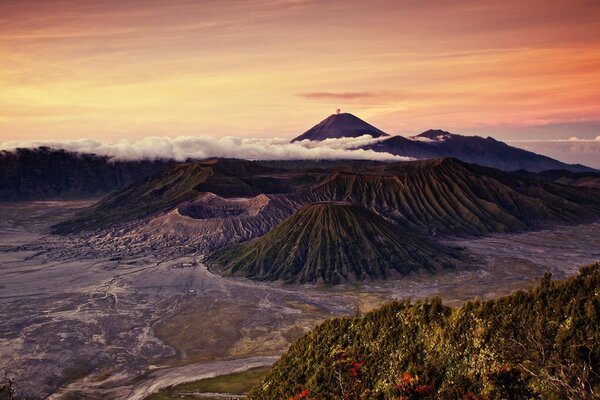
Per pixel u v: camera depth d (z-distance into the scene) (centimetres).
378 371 4012
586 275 3550
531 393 2722
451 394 3216
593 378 2556
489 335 3528
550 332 3209
